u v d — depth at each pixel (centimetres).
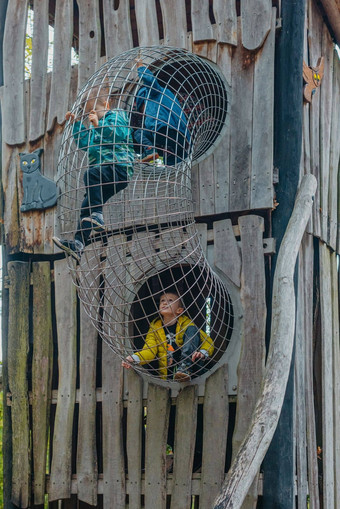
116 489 967
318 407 1122
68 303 1049
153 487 941
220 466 912
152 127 912
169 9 1053
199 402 936
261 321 923
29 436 1056
